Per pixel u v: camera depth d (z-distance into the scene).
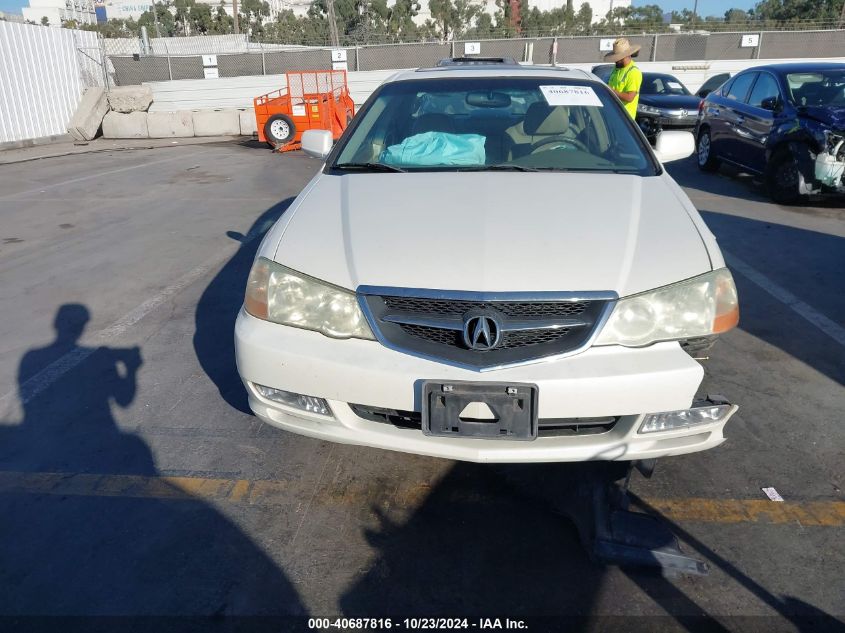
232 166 11.69
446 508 2.65
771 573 2.31
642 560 2.29
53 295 5.14
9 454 3.05
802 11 45.56
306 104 13.41
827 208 7.67
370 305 2.36
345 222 2.66
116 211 8.07
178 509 2.66
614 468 2.63
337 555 2.41
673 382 2.25
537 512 2.62
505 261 2.35
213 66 19.97
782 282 5.18
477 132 3.47
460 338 2.27
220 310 4.75
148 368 3.87
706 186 9.06
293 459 2.98
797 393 3.52
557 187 2.89
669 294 2.33
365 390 2.31
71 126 16.61
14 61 15.05
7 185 10.13
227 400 3.49
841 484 2.78
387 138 3.53
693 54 21.03
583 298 2.26
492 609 2.18
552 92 3.68
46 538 2.51
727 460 2.94
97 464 2.96
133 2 91.88
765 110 8.26
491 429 2.24
